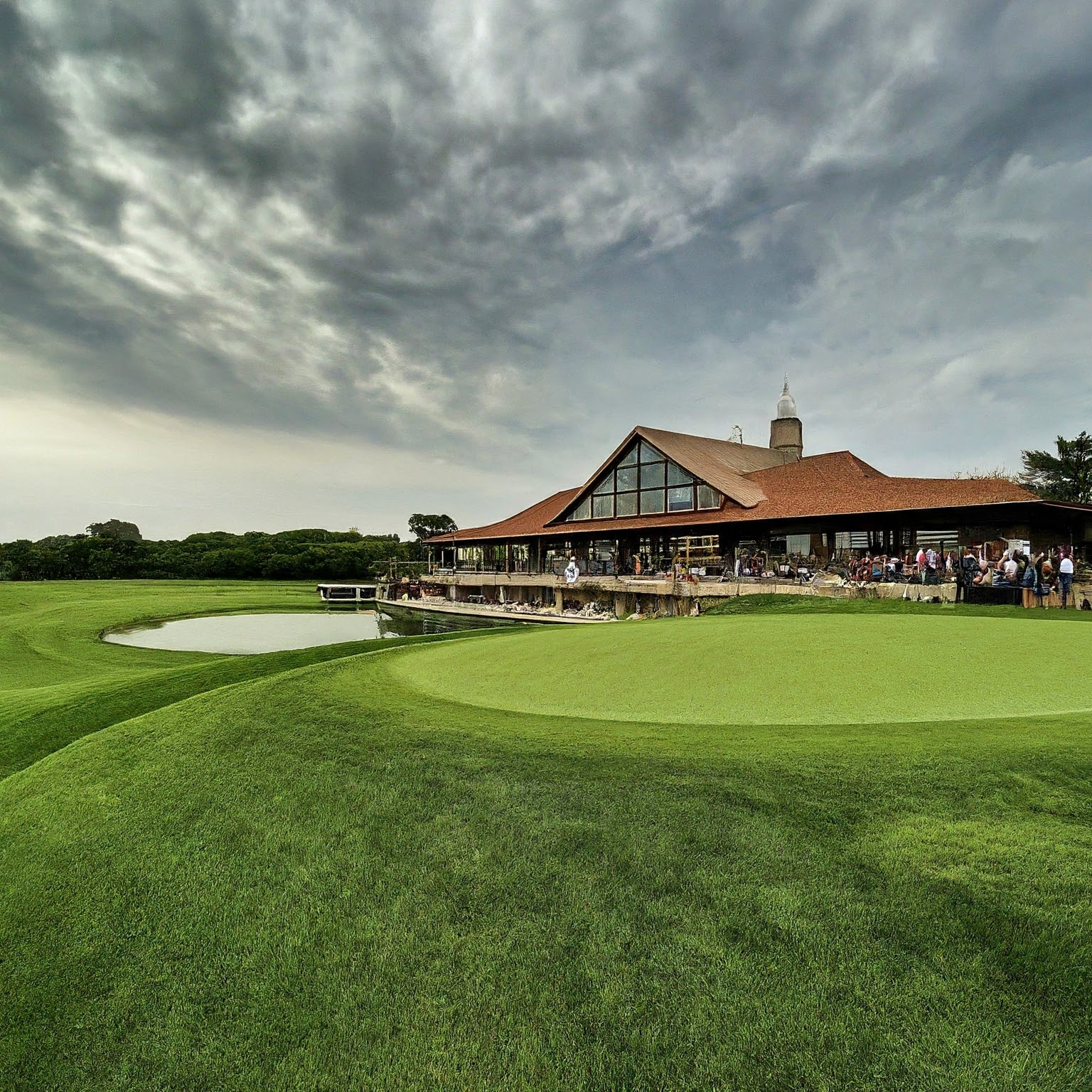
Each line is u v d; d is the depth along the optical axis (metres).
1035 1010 2.38
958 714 5.38
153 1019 3.12
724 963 2.75
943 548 21.72
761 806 3.65
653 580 24.11
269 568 69.44
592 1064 2.50
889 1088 2.24
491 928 3.15
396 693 6.81
